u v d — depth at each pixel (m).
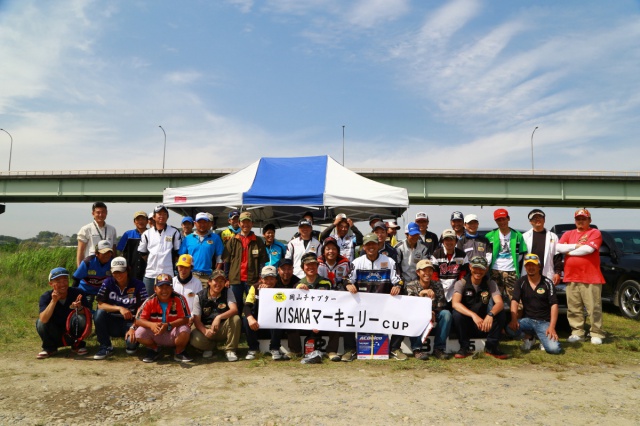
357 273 5.93
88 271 6.27
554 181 32.84
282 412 3.72
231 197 8.26
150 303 5.45
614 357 5.57
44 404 3.93
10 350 5.89
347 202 8.06
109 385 4.48
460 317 5.65
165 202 8.58
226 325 5.55
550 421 3.52
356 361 5.53
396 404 3.92
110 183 36.34
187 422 3.51
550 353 5.75
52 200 39.22
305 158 9.90
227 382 4.59
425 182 33.78
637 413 3.70
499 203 35.81
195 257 6.52
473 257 6.01
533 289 5.95
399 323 5.66
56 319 5.59
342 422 3.50
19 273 12.75
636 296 8.23
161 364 5.34
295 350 5.75
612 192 32.31
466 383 4.57
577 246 6.34
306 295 5.74
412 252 6.65
